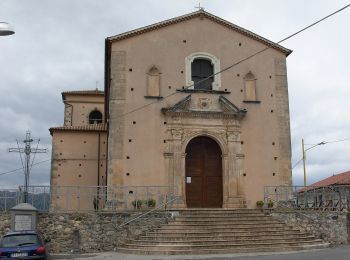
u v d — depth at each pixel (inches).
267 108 1270.9
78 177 1469.0
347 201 1174.3
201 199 1218.0
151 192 1168.2
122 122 1197.7
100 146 1494.8
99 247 995.3
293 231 1008.9
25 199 1025.5
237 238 940.6
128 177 1168.8
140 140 1194.6
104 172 1477.6
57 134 1494.8
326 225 1065.5
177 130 1207.6
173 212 1031.6
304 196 1270.9
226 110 1238.9
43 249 736.3
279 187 1211.2
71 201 1189.7
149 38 1259.2
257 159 1233.4
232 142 1229.7
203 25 1295.5
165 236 945.5
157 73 1243.8
